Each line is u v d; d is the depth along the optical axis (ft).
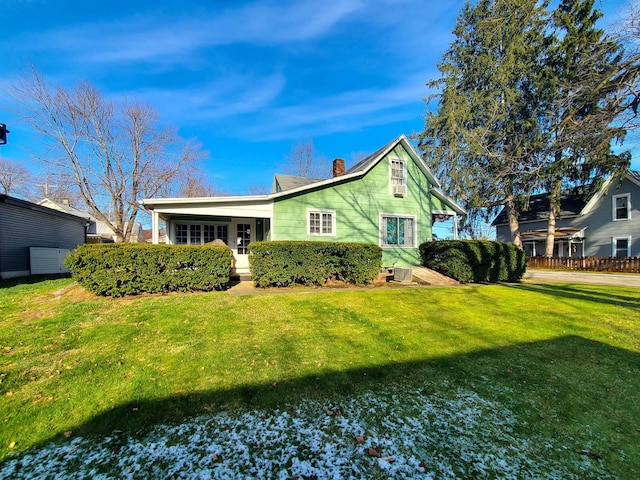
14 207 40.86
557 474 7.36
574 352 15.49
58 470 7.10
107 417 9.10
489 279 36.96
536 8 67.77
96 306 20.61
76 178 68.69
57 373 11.69
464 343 16.16
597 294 29.55
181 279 25.26
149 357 13.20
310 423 9.06
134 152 77.15
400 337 16.67
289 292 26.48
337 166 54.24
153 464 7.32
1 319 18.16
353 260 31.24
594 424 9.50
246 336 15.89
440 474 7.22
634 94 36.47
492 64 72.38
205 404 9.88
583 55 50.37
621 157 55.98
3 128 34.22
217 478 6.94
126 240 79.00
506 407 10.27
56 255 48.83
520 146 69.26
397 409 9.93
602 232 69.21
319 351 14.33
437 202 50.16
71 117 65.82
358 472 7.21
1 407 9.48
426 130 79.05
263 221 46.47
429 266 41.09
